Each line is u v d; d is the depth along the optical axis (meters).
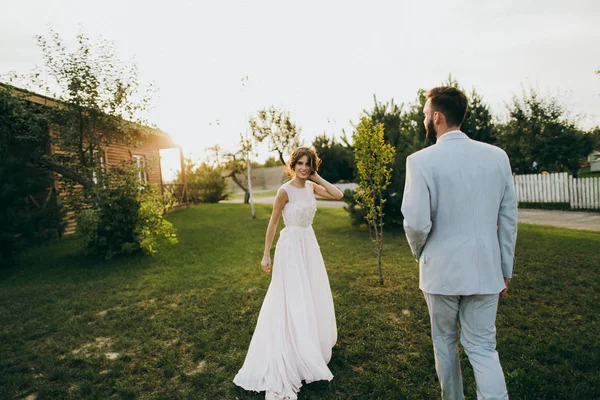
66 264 6.77
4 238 6.26
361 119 4.84
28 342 3.53
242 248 7.63
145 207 7.36
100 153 7.93
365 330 3.37
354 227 9.73
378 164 4.79
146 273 5.92
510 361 2.68
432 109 1.89
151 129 8.80
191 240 8.77
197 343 3.28
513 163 16.33
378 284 4.83
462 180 1.72
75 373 2.85
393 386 2.49
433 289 1.81
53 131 7.79
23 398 2.59
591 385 2.35
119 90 7.51
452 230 1.74
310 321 2.66
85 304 4.53
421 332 3.31
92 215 6.77
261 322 2.72
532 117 15.73
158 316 4.00
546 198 13.30
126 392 2.54
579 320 3.39
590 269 4.89
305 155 2.76
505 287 1.83
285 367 2.50
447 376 1.92
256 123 14.01
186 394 2.52
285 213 2.82
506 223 1.77
